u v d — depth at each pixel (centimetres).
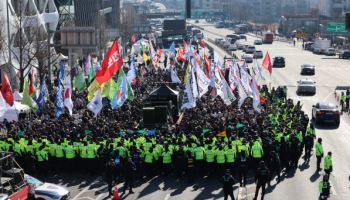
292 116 3869
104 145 3119
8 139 3147
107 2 15225
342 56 11344
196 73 4372
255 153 3011
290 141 3188
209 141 3073
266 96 4994
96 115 3906
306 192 2845
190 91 3938
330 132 4259
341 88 6725
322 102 4678
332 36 17475
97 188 2945
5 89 3375
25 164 3080
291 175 3141
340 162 3409
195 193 2841
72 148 3169
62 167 3222
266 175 2680
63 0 10488
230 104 4191
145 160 3106
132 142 3100
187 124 3647
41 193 2544
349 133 4219
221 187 2927
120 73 3966
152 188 2931
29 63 5647
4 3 6038
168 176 3134
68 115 4084
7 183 2406
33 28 6862
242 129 3450
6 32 6200
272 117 3859
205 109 4294
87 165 3164
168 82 5694
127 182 2861
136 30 15750
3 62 6041
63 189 2614
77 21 10606
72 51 8338
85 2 10706
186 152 3033
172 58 7125
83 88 5094
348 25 10119
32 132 3328
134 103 4550
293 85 6981
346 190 2880
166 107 3881
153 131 3516
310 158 3478
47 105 4425
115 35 12206
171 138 3150
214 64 5231
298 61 10681
